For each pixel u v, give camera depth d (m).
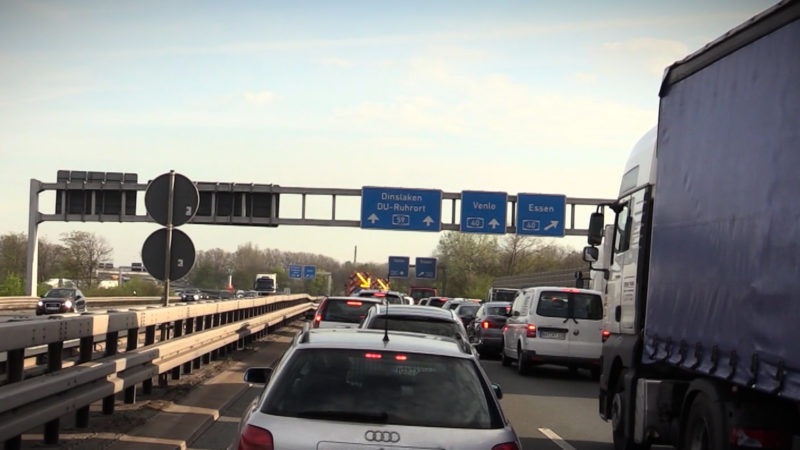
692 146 7.23
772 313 5.50
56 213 37.72
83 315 8.57
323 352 5.46
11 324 6.55
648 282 8.43
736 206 6.19
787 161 5.39
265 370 6.86
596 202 39.06
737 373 6.05
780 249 5.42
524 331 19.39
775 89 5.63
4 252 72.31
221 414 11.64
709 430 6.58
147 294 77.81
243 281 115.50
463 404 5.21
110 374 9.17
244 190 37.81
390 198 38.78
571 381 18.81
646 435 8.52
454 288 107.94
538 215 38.91
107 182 37.38
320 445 4.85
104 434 9.07
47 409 7.13
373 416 5.05
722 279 6.41
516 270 103.31
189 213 11.87
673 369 8.48
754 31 6.00
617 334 10.34
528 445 10.63
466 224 38.94
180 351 13.20
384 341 5.71
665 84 8.00
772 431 6.17
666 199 7.91
